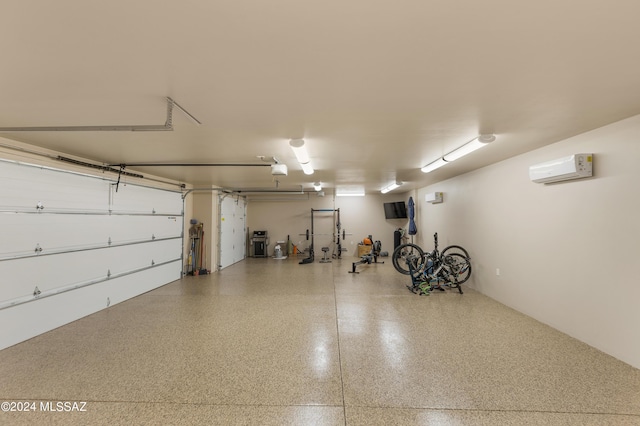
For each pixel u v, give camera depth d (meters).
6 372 2.60
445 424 1.93
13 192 3.24
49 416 2.01
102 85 1.95
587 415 2.00
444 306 4.57
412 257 6.11
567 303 3.35
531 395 2.23
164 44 1.49
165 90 2.04
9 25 1.31
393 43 1.51
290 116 2.58
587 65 1.74
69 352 3.00
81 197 4.13
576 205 3.21
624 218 2.68
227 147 3.64
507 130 3.01
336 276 7.16
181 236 6.95
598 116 2.60
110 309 4.47
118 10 1.23
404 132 3.06
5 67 1.70
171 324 3.81
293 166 5.00
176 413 2.05
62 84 1.93
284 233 10.96
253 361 2.81
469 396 2.23
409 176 6.36
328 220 10.91
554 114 2.55
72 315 3.92
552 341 3.20
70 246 3.93
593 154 2.99
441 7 1.24
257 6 1.22
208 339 3.33
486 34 1.43
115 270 4.75
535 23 1.34
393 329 3.61
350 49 1.56
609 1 1.20
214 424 1.93
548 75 1.86
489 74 1.85
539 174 3.54
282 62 1.69
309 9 1.24
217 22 1.32
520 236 4.17
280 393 2.29
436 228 7.42
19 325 3.24
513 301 4.37
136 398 2.22
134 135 3.11
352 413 2.05
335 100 2.24
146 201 5.62
